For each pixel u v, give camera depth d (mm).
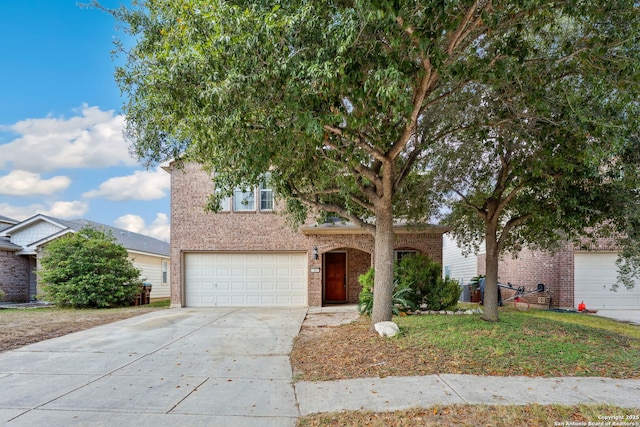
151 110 6469
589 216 6676
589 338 6941
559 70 5973
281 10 4633
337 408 4055
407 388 4551
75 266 13609
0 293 14547
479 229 10234
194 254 13992
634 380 4828
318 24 4586
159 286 21547
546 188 7078
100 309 13211
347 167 7586
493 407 3951
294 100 4746
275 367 5770
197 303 13852
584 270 13898
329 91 4727
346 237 13617
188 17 4898
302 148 6414
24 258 18250
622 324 10070
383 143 6445
